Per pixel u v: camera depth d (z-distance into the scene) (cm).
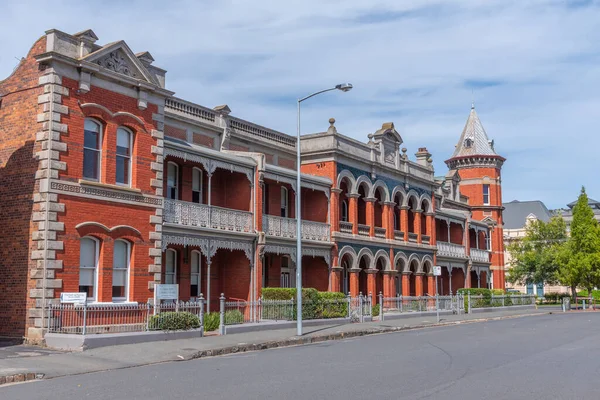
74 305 1975
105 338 1878
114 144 2197
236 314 2522
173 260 2820
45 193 1969
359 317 3209
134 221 2241
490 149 6372
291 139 3678
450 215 5088
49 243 1955
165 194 2761
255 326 2514
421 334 2634
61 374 1452
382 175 4059
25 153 2036
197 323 2241
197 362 1677
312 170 3622
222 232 2717
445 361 1636
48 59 2006
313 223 3394
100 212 2123
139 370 1512
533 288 9181
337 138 3628
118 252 2206
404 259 4250
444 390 1180
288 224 3209
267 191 3362
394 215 4359
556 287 9112
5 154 2084
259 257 2942
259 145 3409
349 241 3662
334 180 3562
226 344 2009
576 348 1988
